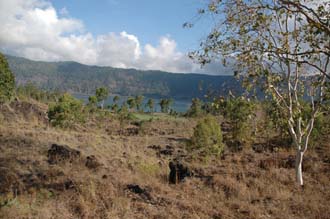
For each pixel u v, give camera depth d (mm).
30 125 26734
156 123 50438
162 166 14594
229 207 8164
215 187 9633
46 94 82062
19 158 12938
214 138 16766
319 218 7523
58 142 16750
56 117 28562
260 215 7543
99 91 66375
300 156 10609
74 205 7910
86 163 12734
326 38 5449
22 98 46375
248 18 5574
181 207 8008
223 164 14289
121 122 46000
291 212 7836
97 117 52031
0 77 27047
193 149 16672
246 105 8594
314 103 10125
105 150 17578
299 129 10578
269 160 14406
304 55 5219
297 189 9891
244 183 10242
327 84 5461
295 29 8203
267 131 13719
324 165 13641
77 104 30359
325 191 9766
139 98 84688
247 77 6324
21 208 7469
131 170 12875
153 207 7969
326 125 15148
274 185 10078
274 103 9812
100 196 8539
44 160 12930
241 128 14453
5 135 16844
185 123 48469
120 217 7270
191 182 10211
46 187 9789
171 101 90000
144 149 23109
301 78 10219
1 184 10312
